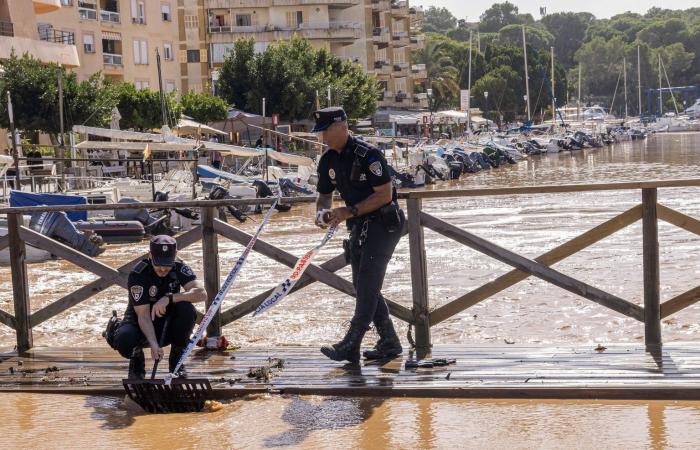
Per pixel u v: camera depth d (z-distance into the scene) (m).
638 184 7.80
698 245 16.09
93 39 59.38
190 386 6.62
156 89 66.00
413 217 8.14
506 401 6.60
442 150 53.72
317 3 82.69
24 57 42.31
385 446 5.70
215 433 6.10
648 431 5.78
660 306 7.96
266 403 6.79
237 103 62.44
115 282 8.76
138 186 29.69
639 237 17.83
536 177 49.03
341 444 5.77
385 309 7.81
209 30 81.25
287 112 62.19
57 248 8.77
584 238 8.02
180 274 7.05
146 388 6.66
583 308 10.78
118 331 7.02
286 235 23.31
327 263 8.41
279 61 61.88
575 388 6.59
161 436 6.07
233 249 19.75
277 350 8.31
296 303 11.80
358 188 7.23
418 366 7.43
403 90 101.94
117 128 41.69
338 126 7.14
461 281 13.50
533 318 10.29
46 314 8.84
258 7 82.00
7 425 6.45
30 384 7.50
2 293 14.71
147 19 65.19
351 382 7.08
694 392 6.44
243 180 33.88
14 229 8.80
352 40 84.00
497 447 5.61
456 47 134.12
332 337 9.65
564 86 135.50
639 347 7.76
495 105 119.75
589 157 71.12
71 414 6.69
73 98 42.12
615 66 196.00
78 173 35.12
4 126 41.75
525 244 18.53
